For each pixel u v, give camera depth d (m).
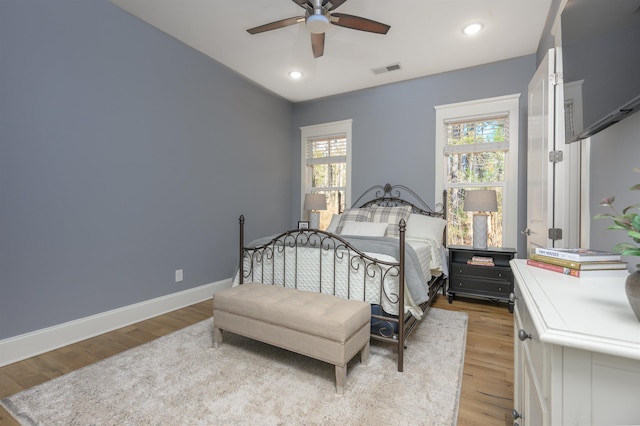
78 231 2.42
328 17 2.29
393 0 2.48
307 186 4.97
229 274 3.83
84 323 2.45
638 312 0.66
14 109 2.08
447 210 3.92
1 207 2.04
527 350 1.02
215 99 3.63
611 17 1.12
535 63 3.42
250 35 3.04
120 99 2.69
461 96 3.80
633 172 1.15
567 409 0.64
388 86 4.27
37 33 2.18
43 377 1.90
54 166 2.28
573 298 0.83
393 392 1.75
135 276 2.83
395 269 2.12
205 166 3.52
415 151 4.09
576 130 1.48
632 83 0.96
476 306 3.30
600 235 1.44
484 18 2.71
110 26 2.60
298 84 4.22
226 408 1.61
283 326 1.94
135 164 2.81
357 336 1.88
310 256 2.43
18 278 2.12
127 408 1.61
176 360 2.11
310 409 1.61
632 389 0.59
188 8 2.64
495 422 1.52
